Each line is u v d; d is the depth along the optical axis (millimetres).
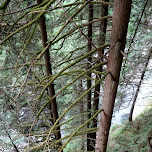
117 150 5992
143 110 8469
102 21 3295
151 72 5398
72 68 4637
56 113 3551
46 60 2928
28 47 3029
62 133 7316
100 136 2479
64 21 3109
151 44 4234
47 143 1916
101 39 3078
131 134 6719
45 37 2688
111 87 2043
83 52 4395
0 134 3332
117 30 1702
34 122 2068
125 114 9031
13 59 2877
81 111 5055
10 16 2471
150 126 6477
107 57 1937
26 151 2131
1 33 1891
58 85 4641
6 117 3311
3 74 3129
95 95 4340
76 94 5074
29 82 2746
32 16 1902
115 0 1624
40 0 1966
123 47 1804
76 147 6098
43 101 4207
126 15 1615
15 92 3316
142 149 5258
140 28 4230
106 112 2221
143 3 4000
